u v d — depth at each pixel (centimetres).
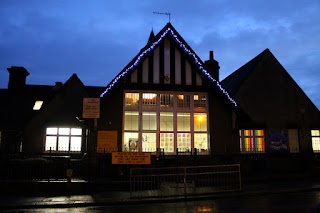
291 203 1081
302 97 2294
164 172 1545
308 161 2025
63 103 2262
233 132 1994
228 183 1498
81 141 2198
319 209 803
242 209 988
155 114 1848
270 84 2267
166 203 1150
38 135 2183
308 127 2236
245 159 1777
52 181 1380
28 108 2458
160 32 1886
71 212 998
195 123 1892
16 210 1050
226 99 1855
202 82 1905
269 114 2205
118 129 1778
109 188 1395
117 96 1814
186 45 1900
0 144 2223
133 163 1434
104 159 1566
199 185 1468
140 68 1847
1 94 2597
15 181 1359
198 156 1745
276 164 2084
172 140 1833
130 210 1017
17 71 2717
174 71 1880
